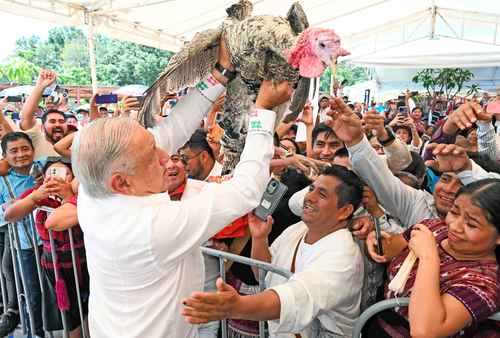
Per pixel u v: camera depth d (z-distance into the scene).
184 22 6.46
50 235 2.07
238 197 1.13
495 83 12.24
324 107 2.48
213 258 2.04
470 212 1.19
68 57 33.16
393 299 1.25
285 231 1.93
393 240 1.48
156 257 1.04
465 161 1.61
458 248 1.24
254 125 1.21
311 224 1.63
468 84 12.45
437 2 9.48
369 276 1.62
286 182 2.32
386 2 8.30
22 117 3.27
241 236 1.94
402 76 13.58
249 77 1.28
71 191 2.10
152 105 1.32
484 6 9.27
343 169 1.66
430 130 5.08
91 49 5.32
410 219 1.85
